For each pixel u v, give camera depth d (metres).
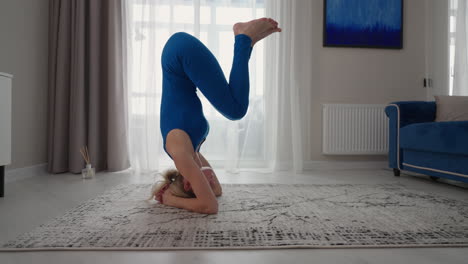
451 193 2.01
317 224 1.30
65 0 2.84
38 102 2.78
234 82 1.43
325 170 3.17
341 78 3.33
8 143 1.90
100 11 2.96
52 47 2.87
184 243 1.09
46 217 1.43
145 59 3.01
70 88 2.87
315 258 0.99
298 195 1.87
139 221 1.33
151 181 2.44
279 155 3.10
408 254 1.03
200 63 1.39
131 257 0.99
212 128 3.15
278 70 3.11
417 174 2.88
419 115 2.72
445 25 3.39
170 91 1.53
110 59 2.90
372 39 3.34
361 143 3.25
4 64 2.36
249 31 1.46
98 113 2.93
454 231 1.23
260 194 1.89
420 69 3.42
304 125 3.17
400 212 1.49
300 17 3.13
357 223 1.32
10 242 1.10
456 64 3.41
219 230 1.22
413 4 3.41
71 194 1.94
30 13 2.66
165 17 3.06
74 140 2.79
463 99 2.70
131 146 2.96
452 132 2.07
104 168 3.03
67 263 0.95
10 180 2.39
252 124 3.16
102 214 1.43
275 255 1.01
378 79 3.37
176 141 1.44
